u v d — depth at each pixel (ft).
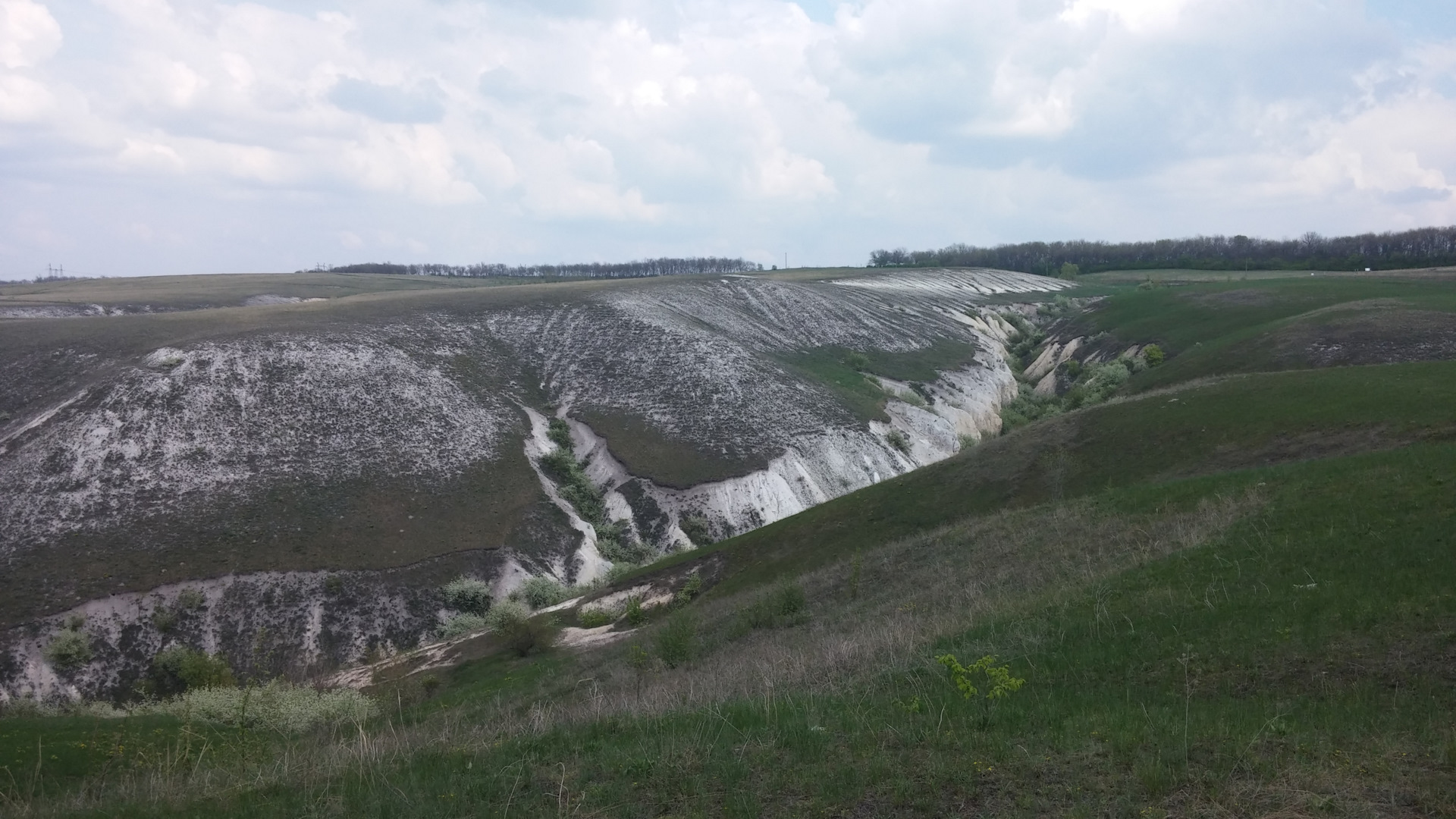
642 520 220.43
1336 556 54.70
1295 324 232.73
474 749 43.83
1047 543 85.51
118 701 148.87
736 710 44.01
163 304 428.97
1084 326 376.27
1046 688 45.29
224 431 216.13
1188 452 121.60
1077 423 145.89
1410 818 26.32
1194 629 49.19
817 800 31.35
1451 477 63.36
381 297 388.16
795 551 140.97
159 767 53.67
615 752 38.99
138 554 173.47
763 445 247.50
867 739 37.24
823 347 363.97
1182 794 28.89
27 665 150.10
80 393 221.25
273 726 79.61
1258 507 70.18
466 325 318.65
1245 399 131.85
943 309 460.14
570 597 176.65
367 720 88.74
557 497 222.89
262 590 171.01
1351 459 78.48
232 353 247.70
